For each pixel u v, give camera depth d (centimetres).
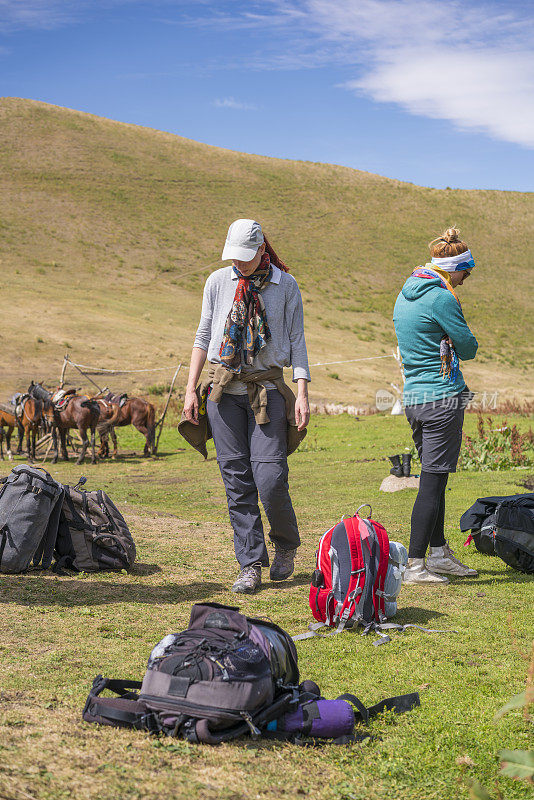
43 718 288
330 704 298
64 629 422
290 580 574
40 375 3856
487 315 7712
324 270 8131
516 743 293
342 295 7512
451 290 534
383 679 368
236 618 304
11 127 10444
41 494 547
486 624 456
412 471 1329
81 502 575
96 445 2306
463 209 10531
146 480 1512
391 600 465
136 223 8481
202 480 1479
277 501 532
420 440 554
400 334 552
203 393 545
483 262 9175
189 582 558
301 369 533
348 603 444
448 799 249
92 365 4159
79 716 293
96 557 571
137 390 3656
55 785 231
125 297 6334
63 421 1919
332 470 1455
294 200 10144
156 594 518
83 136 10738
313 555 679
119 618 450
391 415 2662
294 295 532
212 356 534
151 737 276
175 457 2030
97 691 292
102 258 7456
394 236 9375
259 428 529
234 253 508
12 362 4031
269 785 247
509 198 11088
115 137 11038
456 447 545
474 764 275
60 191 8894
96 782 236
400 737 300
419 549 558
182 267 7612
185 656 284
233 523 546
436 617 473
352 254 8731
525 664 388
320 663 391
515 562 593
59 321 5003
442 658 399
